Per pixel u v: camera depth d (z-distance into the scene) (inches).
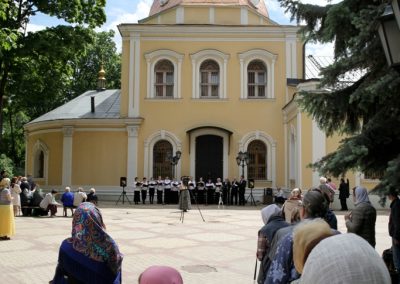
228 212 935.7
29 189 897.5
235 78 1261.1
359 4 277.6
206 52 1261.1
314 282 72.6
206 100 1254.3
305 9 308.7
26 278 350.9
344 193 993.5
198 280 347.6
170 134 1245.7
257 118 1251.2
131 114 1248.8
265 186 1224.8
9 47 643.5
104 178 1247.5
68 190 860.0
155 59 1264.8
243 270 382.3
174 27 1259.2
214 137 1250.6
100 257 193.9
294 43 1258.0
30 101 1042.7
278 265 170.4
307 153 1036.5
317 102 289.3
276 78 1259.2
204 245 507.8
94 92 1489.9
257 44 1264.8
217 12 1288.1
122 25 1256.8
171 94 1269.7
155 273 114.9
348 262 71.0
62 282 196.1
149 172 1240.8
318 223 120.9
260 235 215.8
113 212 916.6
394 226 299.7
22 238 558.6
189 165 1238.3
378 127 257.4
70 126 1258.6
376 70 267.9
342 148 259.3
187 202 775.7
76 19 977.5
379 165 266.2
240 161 1213.1
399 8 176.4
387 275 71.2
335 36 288.2
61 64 1018.1
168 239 552.4
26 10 938.1
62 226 686.5
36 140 1346.0
